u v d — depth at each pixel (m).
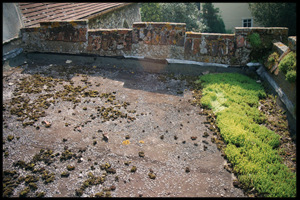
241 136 4.15
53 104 4.95
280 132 4.46
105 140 4.11
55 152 3.82
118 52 6.71
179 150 3.99
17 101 4.95
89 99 5.20
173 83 6.04
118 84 5.88
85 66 6.70
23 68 6.44
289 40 5.15
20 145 3.91
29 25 7.34
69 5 10.01
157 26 6.42
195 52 6.38
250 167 3.60
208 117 4.82
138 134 4.30
